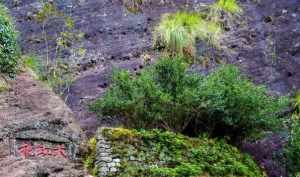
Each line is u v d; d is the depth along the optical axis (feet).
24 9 46.16
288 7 45.52
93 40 42.98
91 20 44.80
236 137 32.40
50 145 28.43
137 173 27.27
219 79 32.86
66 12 45.60
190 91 31.53
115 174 27.12
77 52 41.78
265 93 34.91
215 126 31.96
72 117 30.66
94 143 28.96
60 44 42.19
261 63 40.65
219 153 29.37
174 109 31.55
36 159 27.61
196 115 31.68
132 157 27.66
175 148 28.53
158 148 28.22
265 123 31.86
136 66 40.04
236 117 31.55
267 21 44.42
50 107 30.50
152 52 41.01
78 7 46.06
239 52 41.50
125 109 31.71
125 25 44.16
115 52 41.73
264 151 34.30
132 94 31.48
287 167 32.40
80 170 27.53
